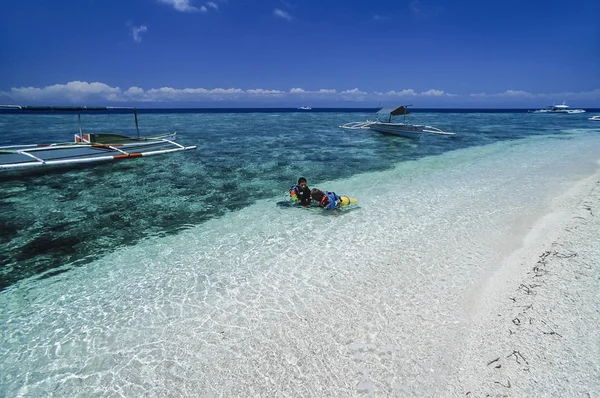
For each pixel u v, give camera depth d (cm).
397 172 1457
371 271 624
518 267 612
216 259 682
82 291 578
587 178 1262
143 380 395
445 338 445
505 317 475
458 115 8294
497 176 1355
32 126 3656
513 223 833
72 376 402
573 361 385
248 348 439
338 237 777
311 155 1897
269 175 1398
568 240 689
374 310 509
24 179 1293
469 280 584
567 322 448
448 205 990
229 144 2358
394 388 372
